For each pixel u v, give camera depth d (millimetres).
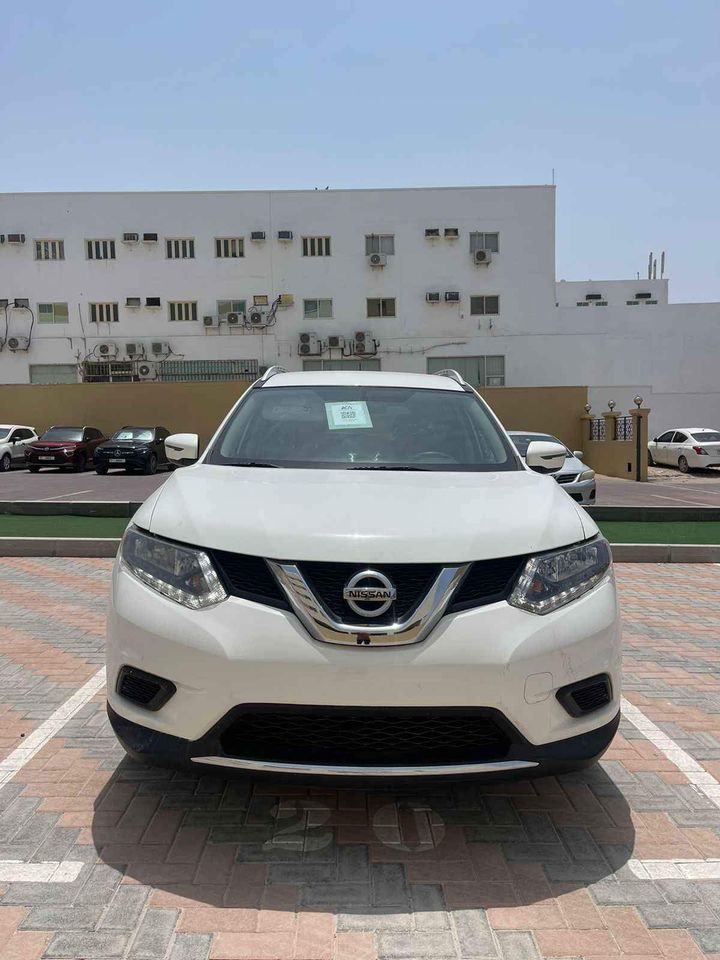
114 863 2414
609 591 2568
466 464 3295
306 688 2188
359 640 2201
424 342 31984
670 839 2613
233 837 2576
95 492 15820
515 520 2535
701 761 3240
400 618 2229
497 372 32156
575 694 2375
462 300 31969
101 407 27359
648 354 32781
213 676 2230
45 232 31453
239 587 2320
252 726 2281
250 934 2084
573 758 2357
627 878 2377
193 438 3855
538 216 31859
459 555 2318
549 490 2928
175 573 2398
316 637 2221
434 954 2020
